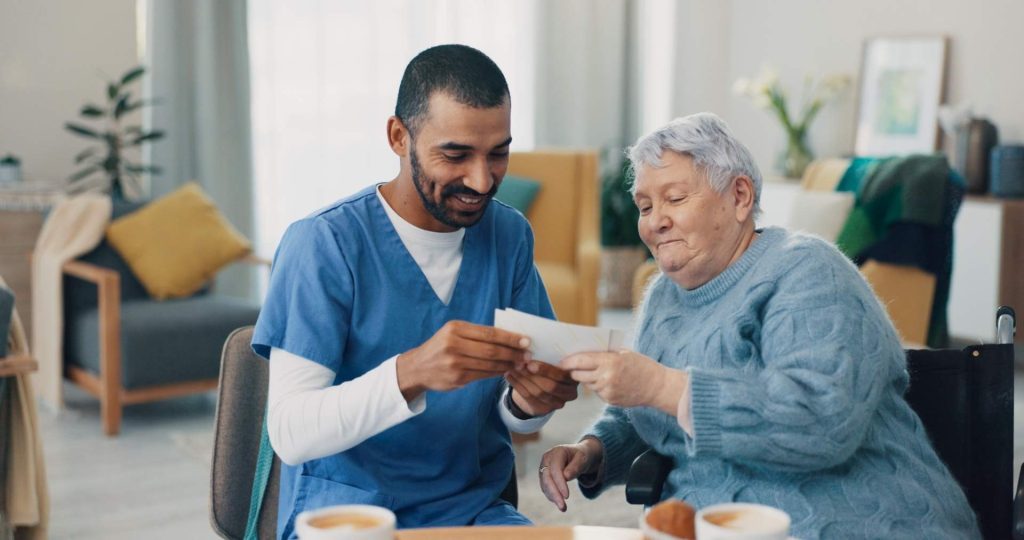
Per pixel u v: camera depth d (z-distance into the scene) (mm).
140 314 4246
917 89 6023
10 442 2705
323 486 1664
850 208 4227
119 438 4059
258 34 5754
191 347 4203
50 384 4328
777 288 1620
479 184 1567
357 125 6062
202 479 3602
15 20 5090
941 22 5953
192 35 5484
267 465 1771
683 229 1658
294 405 1552
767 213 6410
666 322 1770
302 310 1619
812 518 1535
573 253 4887
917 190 4047
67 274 4410
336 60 5980
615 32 6918
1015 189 5320
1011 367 1822
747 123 7078
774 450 1483
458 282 1731
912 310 4109
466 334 1473
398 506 1665
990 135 5523
